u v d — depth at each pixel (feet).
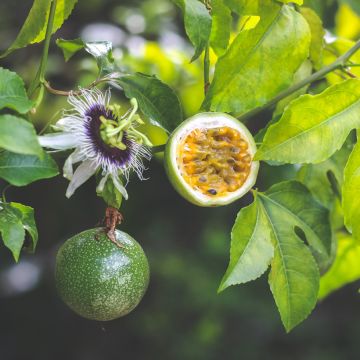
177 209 6.02
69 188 1.86
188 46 4.54
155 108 2.02
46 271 5.90
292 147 1.86
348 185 1.95
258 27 2.01
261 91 2.01
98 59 2.13
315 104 1.87
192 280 6.09
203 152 1.91
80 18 5.13
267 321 6.23
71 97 1.89
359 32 3.32
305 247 2.05
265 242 2.03
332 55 2.55
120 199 1.95
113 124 1.89
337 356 6.35
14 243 1.76
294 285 2.03
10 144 1.54
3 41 5.07
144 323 6.27
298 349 6.34
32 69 4.46
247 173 1.94
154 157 2.95
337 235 2.68
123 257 1.96
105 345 6.38
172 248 6.13
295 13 2.03
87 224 5.68
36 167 1.69
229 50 2.00
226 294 6.13
